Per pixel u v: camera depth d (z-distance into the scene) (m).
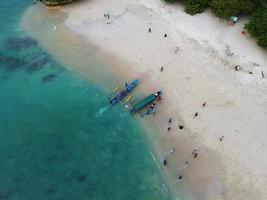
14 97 62.75
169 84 61.66
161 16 74.44
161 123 56.44
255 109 56.84
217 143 52.97
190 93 59.91
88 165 52.81
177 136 54.53
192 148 52.88
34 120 59.22
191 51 66.62
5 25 75.94
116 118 58.50
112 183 50.56
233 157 51.22
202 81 61.50
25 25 75.75
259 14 68.12
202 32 70.25
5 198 49.53
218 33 69.94
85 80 64.50
